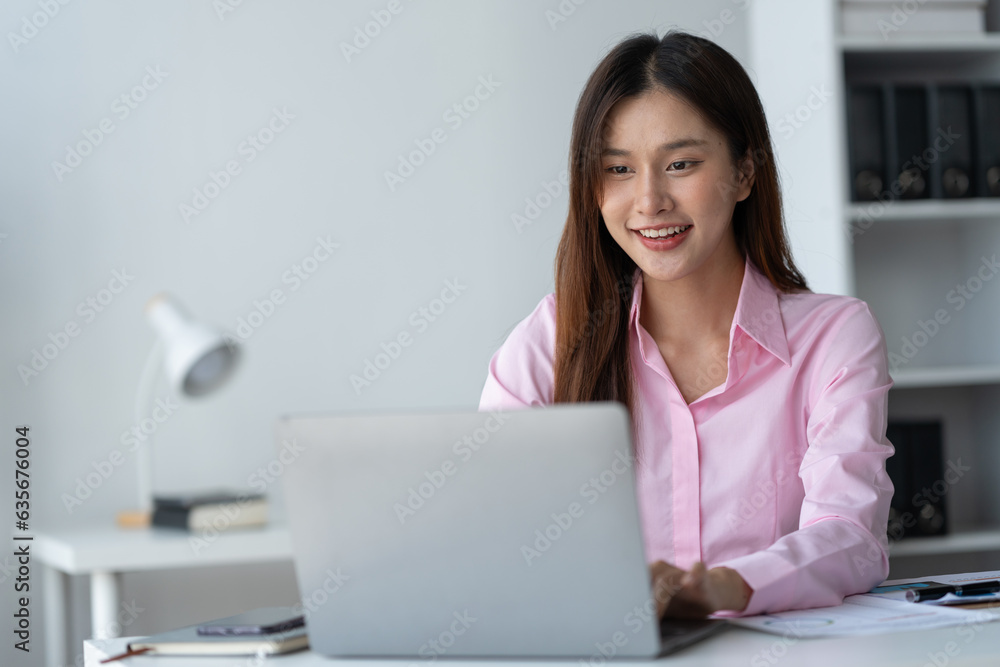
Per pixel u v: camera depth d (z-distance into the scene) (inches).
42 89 93.4
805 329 51.2
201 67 97.2
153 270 95.6
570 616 30.6
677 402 51.8
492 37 103.1
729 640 32.5
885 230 101.0
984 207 89.4
